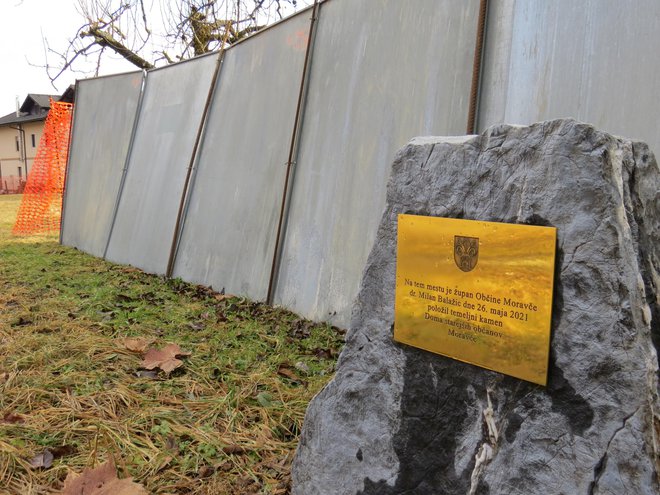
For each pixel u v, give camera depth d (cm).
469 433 201
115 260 870
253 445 285
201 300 591
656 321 166
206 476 261
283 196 560
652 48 301
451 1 422
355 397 230
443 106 416
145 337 446
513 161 193
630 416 167
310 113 553
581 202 177
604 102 321
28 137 4359
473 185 202
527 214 188
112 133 984
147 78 922
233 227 639
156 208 805
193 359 400
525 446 187
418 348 215
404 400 217
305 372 386
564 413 179
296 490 243
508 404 192
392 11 477
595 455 173
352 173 490
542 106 351
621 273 170
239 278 609
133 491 233
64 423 299
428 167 215
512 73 368
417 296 215
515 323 189
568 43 340
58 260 866
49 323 476
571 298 178
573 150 179
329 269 496
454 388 206
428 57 435
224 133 696
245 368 388
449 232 206
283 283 547
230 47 721
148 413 311
